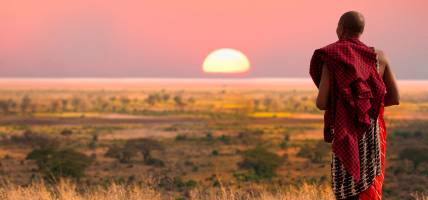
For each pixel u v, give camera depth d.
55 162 167.38
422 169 179.75
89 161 196.88
